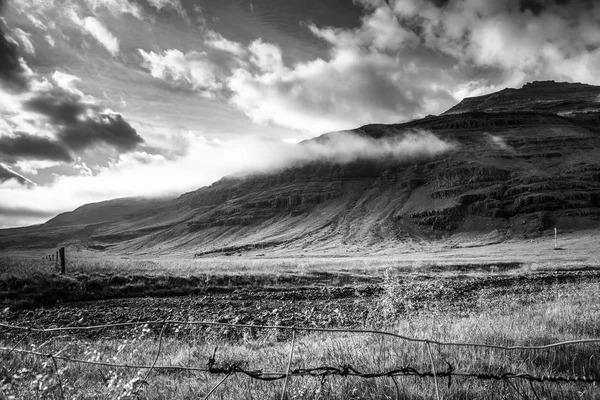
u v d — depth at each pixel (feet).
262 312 60.70
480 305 57.72
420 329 31.58
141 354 29.81
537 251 437.58
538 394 17.65
